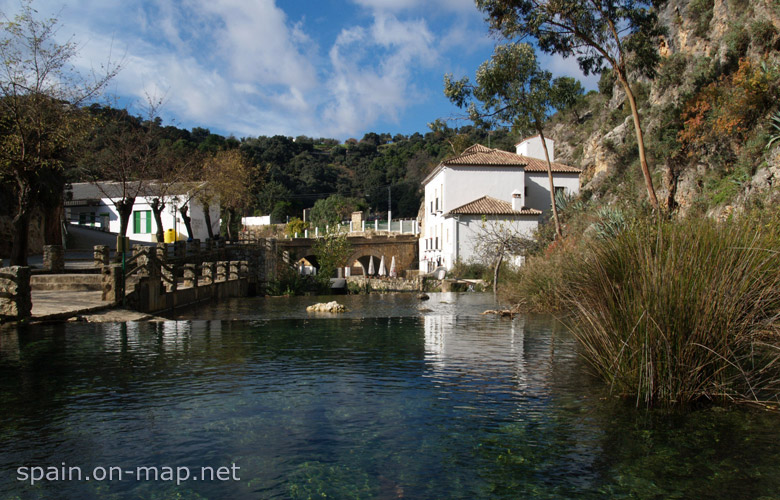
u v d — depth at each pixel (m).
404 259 51.78
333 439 4.12
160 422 4.50
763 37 23.81
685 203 23.45
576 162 55.59
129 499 3.11
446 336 9.53
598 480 3.36
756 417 4.48
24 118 16.75
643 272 5.20
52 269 18.70
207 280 21.22
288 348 8.23
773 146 17.20
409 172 102.19
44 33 16.64
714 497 3.11
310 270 41.41
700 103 24.33
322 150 141.75
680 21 34.41
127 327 10.73
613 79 22.30
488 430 4.29
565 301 8.69
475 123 23.36
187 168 33.03
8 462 3.66
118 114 27.45
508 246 25.53
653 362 4.97
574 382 5.83
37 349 7.97
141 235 45.62
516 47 21.56
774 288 5.24
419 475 3.46
